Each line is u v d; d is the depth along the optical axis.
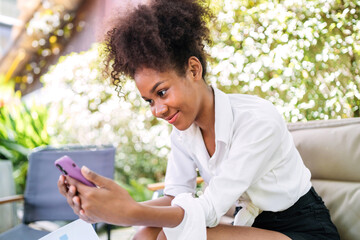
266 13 1.81
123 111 2.77
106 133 2.86
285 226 0.87
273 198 0.85
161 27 0.76
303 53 1.70
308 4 1.68
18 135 2.87
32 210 1.76
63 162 0.66
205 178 1.00
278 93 1.81
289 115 1.73
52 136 3.02
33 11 3.98
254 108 0.85
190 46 0.79
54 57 4.13
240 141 0.80
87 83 2.91
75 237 0.90
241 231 0.78
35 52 4.21
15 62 4.30
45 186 1.80
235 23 1.91
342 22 1.60
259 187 0.84
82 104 2.93
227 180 0.76
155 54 0.73
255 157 0.77
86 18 3.77
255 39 1.85
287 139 0.89
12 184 2.09
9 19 4.56
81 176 0.66
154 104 0.78
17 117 2.97
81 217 0.70
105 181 0.65
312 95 1.69
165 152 2.61
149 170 2.82
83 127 2.96
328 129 1.22
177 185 1.03
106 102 2.88
